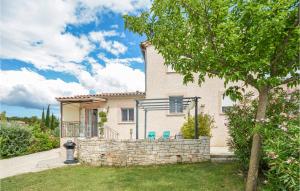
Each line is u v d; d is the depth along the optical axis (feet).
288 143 16.60
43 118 123.34
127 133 64.28
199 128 49.08
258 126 21.90
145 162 39.68
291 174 15.49
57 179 32.50
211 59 21.84
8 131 55.72
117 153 40.24
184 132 50.11
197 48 23.00
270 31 19.49
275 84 21.63
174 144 39.88
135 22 25.76
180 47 23.88
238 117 30.45
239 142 29.25
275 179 18.33
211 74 24.38
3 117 67.97
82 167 39.55
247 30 20.89
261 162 27.76
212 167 35.29
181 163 39.42
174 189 26.81
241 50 21.40
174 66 24.26
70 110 70.33
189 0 21.89
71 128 66.18
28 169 40.19
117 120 65.21
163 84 59.88
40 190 28.27
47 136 66.80
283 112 27.04
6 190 28.66
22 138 58.44
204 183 28.43
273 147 17.26
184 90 58.39
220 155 40.24
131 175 33.22
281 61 22.26
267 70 22.12
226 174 31.30
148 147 39.93
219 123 55.98
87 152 42.14
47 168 40.06
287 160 15.72
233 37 20.42
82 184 29.86
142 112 62.95
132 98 64.85
